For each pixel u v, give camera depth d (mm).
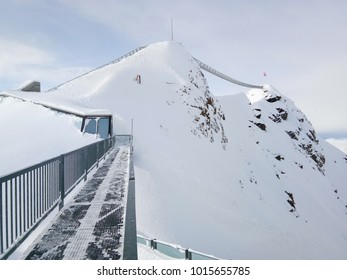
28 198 6281
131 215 7117
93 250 5691
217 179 54312
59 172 8680
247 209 50188
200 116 74750
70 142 35531
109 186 11352
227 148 80938
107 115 39719
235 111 126500
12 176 5445
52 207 7910
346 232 98625
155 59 89812
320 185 129000
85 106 52625
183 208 30719
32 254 5500
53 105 43906
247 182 70000
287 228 58688
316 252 54281
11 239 5375
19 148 31922
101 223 7160
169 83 77688
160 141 51562
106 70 78875
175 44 101812
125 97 62906
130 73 74188
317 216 93312
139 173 33812
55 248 5766
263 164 98625
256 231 38219
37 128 38375
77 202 9023
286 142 144875
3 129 37812
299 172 122812
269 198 74438
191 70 92312
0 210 5066
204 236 27281
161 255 10750
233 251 27719
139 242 12609
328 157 184875
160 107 65688
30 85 61688
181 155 51188
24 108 45469
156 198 29094
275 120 160750
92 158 15430
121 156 22047
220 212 37531
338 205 124125
